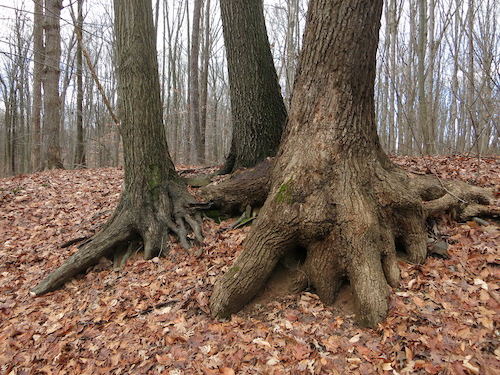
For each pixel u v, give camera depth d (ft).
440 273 11.20
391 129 44.50
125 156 16.72
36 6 40.83
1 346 11.18
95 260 15.20
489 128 21.54
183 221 16.51
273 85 19.04
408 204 12.08
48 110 34.99
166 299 12.34
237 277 11.36
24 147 75.56
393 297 10.39
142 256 15.58
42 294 13.94
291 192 11.99
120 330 11.18
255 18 18.60
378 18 12.28
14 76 63.67
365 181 12.19
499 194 14.37
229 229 15.80
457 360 8.05
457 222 13.61
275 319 10.73
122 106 16.69
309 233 11.50
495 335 8.58
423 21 33.81
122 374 9.34
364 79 12.45
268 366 8.92
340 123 12.39
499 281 10.36
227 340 10.05
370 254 10.89
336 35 12.17
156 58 17.43
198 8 44.45
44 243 17.61
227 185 17.01
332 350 9.12
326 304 11.09
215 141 72.43
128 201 16.39
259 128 18.66
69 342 10.92
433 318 9.39
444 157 21.93
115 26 16.57
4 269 15.79
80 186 25.14
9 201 22.34
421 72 32.32
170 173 17.94
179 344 10.14
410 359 8.36
